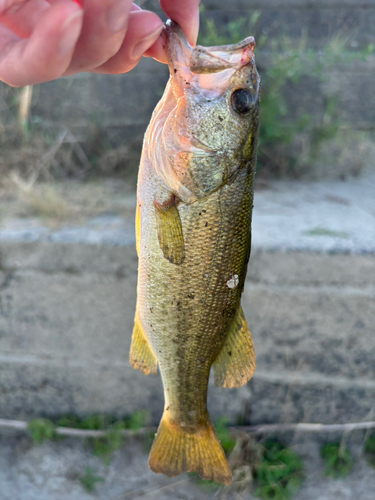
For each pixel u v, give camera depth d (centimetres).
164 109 18
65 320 39
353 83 59
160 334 19
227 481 21
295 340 37
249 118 18
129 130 61
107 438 41
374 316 35
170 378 21
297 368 38
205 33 58
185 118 17
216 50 17
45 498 37
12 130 57
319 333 37
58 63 11
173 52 17
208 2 57
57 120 60
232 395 40
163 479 38
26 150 56
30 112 60
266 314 37
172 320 19
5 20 12
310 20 57
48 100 60
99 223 41
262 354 38
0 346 40
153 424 42
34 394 42
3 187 50
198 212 18
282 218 42
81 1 12
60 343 40
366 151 62
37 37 11
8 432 42
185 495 37
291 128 58
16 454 40
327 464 38
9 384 42
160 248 18
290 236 37
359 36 58
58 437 42
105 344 39
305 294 36
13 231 38
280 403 39
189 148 18
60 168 58
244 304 37
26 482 38
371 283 35
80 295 38
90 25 12
